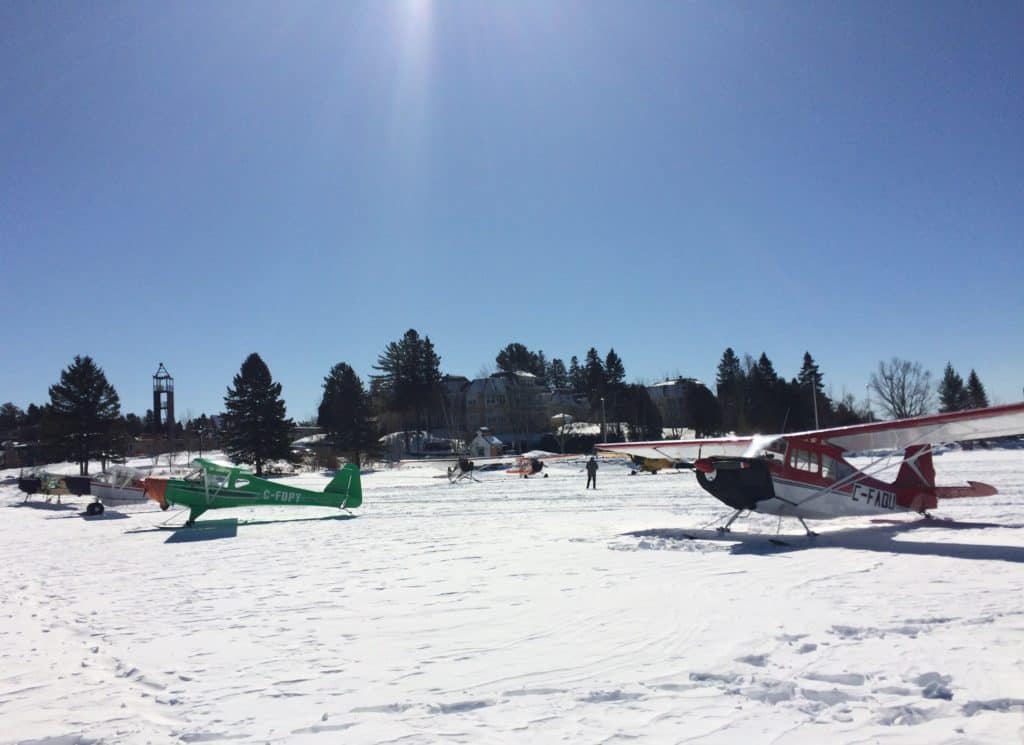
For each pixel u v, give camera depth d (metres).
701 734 3.84
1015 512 14.69
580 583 8.48
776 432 80.62
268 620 7.18
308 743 3.93
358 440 60.69
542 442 81.00
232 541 15.01
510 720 4.16
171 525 19.48
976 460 40.19
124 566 11.89
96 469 55.06
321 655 5.76
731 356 99.69
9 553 14.45
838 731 3.84
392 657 5.61
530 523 16.22
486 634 6.22
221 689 4.99
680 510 18.27
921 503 13.95
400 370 86.69
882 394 72.25
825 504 12.70
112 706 4.75
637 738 3.81
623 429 87.50
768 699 4.38
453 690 4.74
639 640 5.79
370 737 3.97
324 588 8.91
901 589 7.42
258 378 53.56
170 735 4.16
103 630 7.06
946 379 92.25
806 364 93.38
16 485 48.16
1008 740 3.65
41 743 4.12
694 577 8.57
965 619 6.04
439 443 86.94
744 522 14.93
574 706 4.36
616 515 17.45
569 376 132.38
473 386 96.44
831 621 6.13
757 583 8.04
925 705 4.14
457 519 18.09
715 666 5.02
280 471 55.38
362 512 21.61
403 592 8.41
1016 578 7.84
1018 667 4.72
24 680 5.45
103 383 54.44
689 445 14.20
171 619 7.45
